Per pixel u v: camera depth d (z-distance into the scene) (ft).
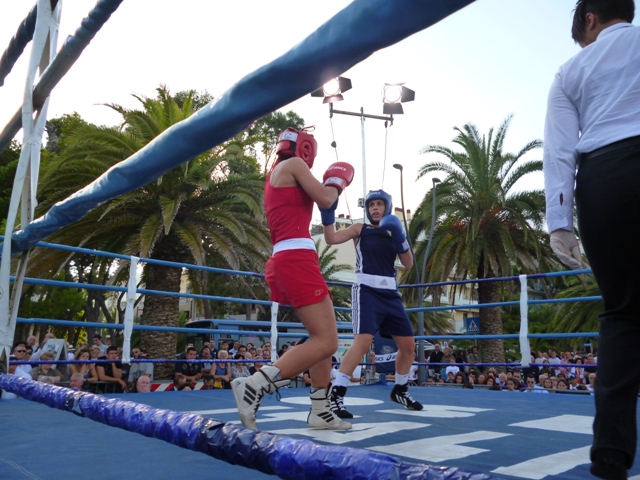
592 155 5.11
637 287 4.93
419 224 58.18
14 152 68.28
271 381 8.17
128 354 17.56
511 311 111.24
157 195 39.19
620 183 4.82
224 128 5.96
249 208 44.80
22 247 12.57
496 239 52.75
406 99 36.58
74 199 9.65
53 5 12.11
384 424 11.09
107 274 57.26
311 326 8.52
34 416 11.18
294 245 8.61
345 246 125.90
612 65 5.25
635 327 5.04
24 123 11.91
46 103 12.22
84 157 38.96
